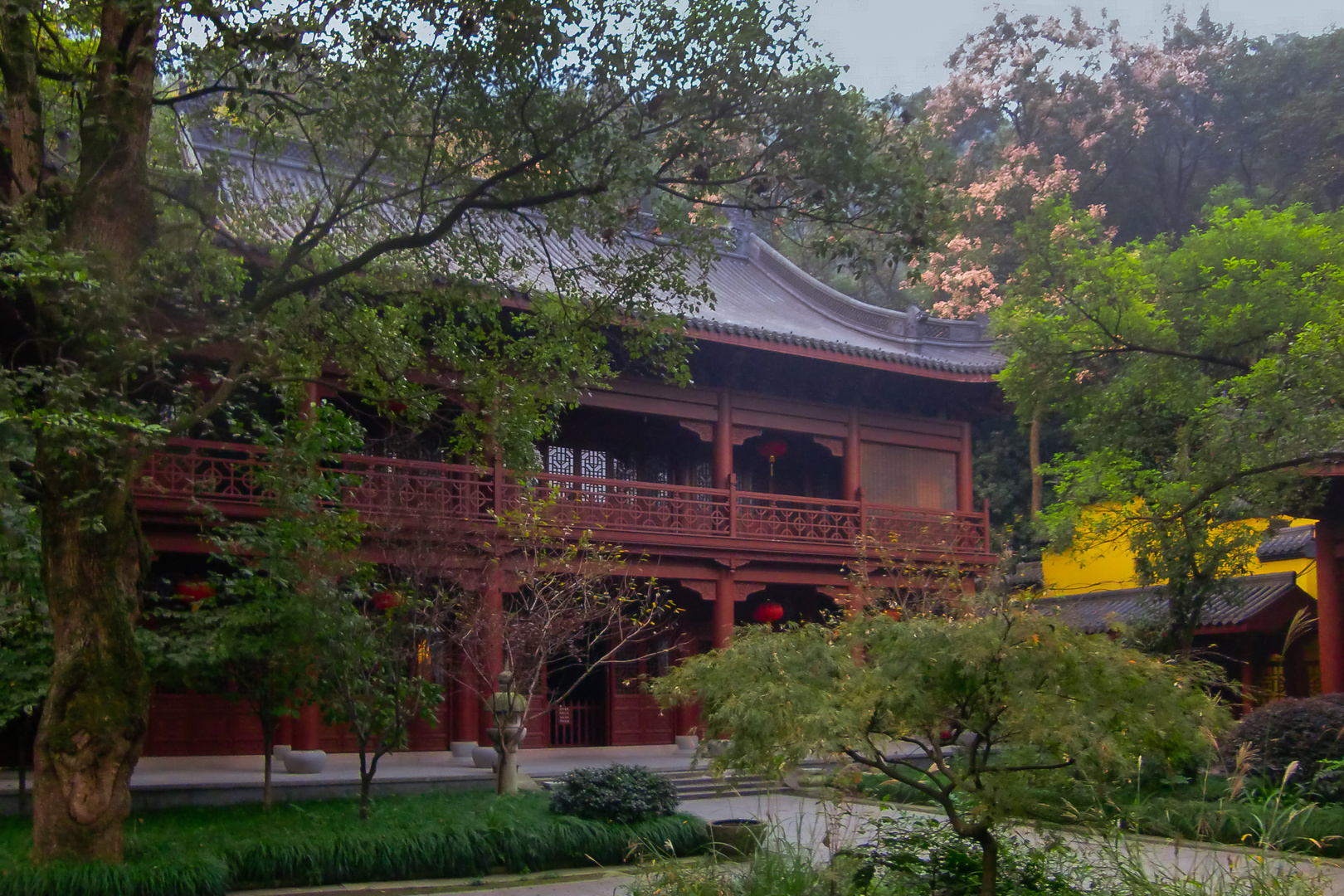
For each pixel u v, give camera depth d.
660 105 11.71
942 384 26.70
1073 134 45.31
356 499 18.25
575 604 18.33
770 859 8.23
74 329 10.68
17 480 10.85
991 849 7.50
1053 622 6.98
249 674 13.85
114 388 11.29
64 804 10.42
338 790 16.27
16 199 10.94
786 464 27.70
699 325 22.00
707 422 24.23
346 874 12.18
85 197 10.86
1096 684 6.79
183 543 17.55
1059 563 31.12
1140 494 20.20
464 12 11.20
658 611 19.72
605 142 11.90
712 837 11.93
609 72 11.52
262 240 14.57
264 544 13.23
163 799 15.15
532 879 12.63
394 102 12.03
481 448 14.37
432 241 12.20
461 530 15.98
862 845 8.71
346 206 12.84
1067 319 19.33
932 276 41.22
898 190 11.70
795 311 29.34
